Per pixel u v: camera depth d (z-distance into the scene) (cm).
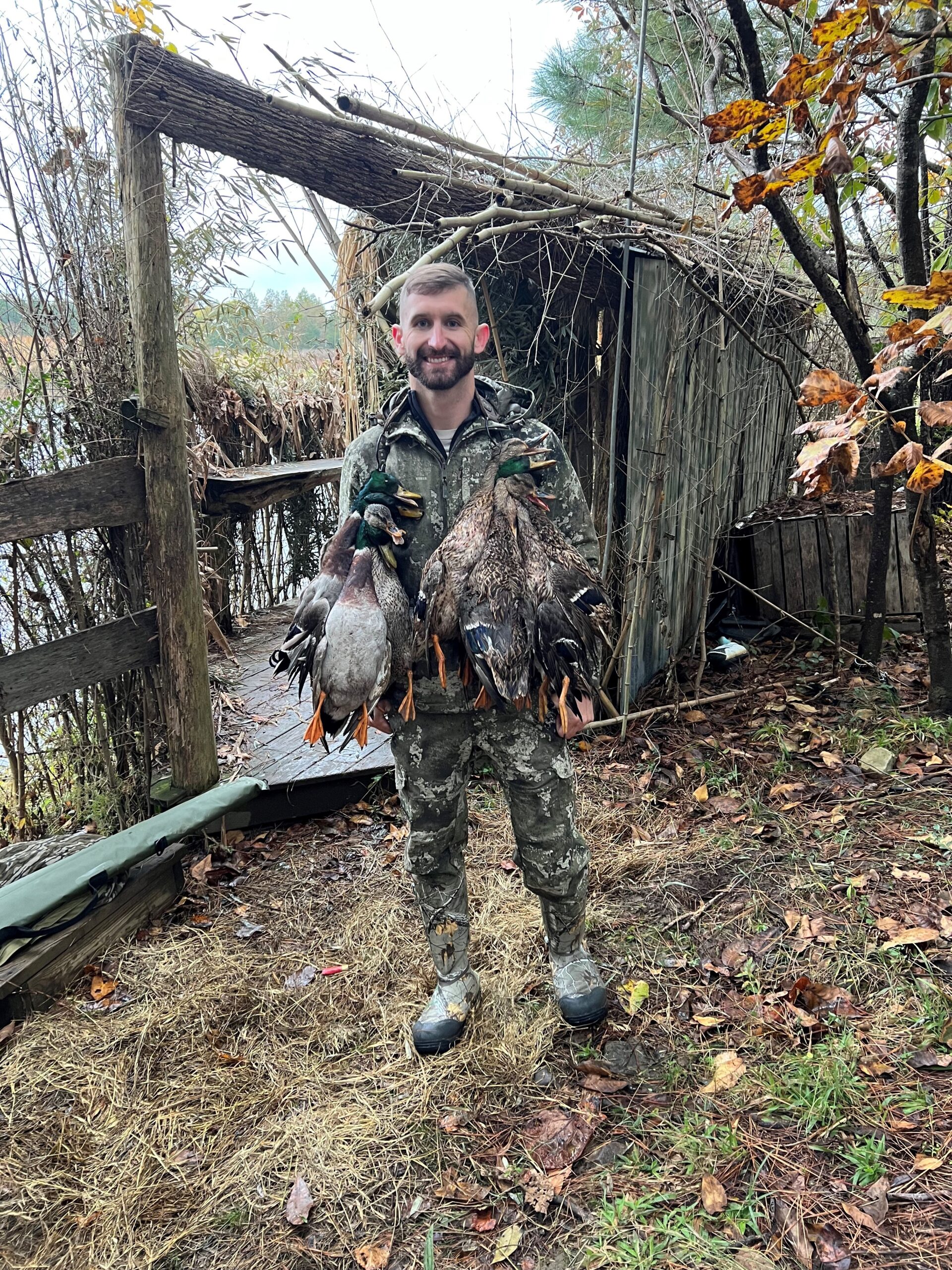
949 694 370
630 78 547
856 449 216
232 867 330
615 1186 184
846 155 219
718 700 430
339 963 273
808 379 231
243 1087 225
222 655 550
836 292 342
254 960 277
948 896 259
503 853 323
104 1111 221
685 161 431
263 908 307
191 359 472
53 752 352
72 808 366
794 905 269
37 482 286
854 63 219
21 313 295
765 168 316
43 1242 189
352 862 331
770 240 398
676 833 323
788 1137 189
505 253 352
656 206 383
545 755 213
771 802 334
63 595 324
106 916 284
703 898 281
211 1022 250
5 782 366
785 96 221
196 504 496
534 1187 186
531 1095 212
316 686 182
